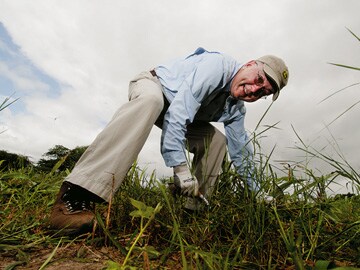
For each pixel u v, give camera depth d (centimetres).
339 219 164
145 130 168
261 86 199
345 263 127
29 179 245
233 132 233
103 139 161
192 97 183
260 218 148
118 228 156
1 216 173
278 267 123
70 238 150
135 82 199
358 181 141
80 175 154
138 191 199
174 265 121
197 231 151
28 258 123
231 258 128
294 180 174
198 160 218
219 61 194
